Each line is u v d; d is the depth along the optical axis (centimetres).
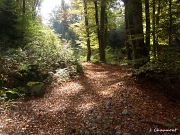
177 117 576
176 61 663
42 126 559
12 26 1220
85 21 2116
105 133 500
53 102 757
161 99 710
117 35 3041
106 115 584
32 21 1400
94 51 2500
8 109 659
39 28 1526
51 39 1501
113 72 1322
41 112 659
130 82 841
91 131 516
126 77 1000
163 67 691
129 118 552
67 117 614
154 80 850
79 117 606
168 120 547
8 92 761
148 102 656
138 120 541
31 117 616
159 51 766
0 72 862
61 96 828
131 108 611
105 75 1227
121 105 640
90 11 2072
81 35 2258
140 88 771
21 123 569
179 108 673
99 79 1116
